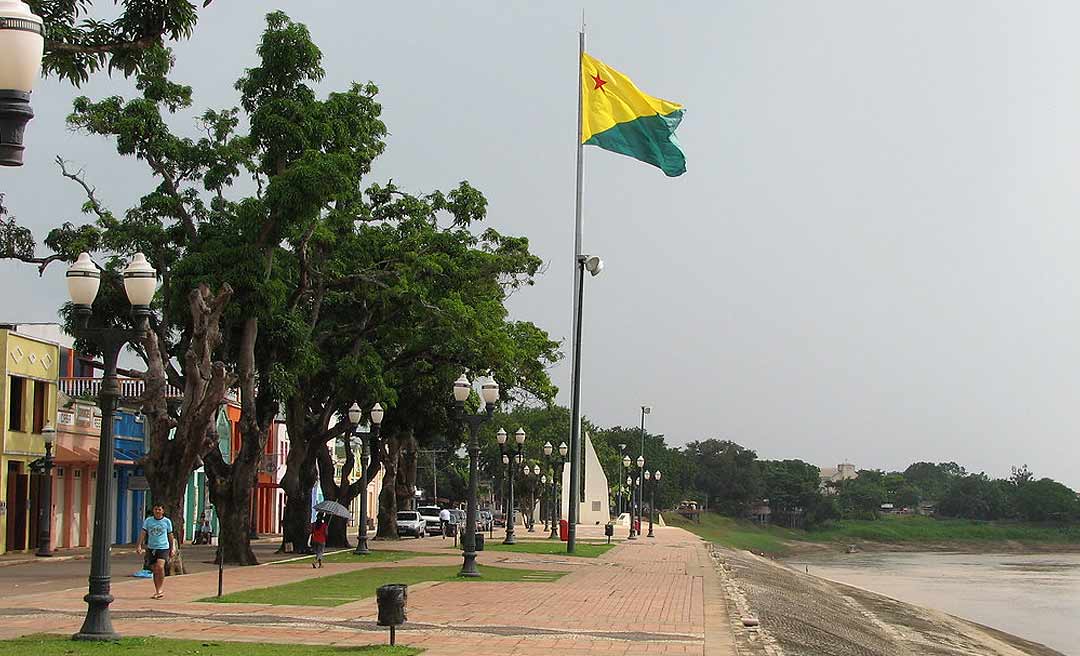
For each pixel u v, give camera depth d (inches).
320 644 663.8
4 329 1663.4
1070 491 7342.5
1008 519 7239.2
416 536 2546.8
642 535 3024.1
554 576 1302.9
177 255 1396.4
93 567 644.1
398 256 1604.3
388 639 693.9
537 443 4003.4
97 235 1347.2
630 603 990.4
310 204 1269.7
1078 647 1582.2
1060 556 5895.7
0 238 1304.1
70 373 1993.1
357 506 3828.7
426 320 1644.9
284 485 1657.2
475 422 1285.7
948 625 1576.0
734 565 1772.9
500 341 1690.5
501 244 1809.8
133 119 1293.1
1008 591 2783.0
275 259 1515.7
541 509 4397.1
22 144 319.6
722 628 821.9
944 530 6973.4
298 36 1350.9
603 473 3811.5
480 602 967.0
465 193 1759.4
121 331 658.2
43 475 1614.2
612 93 1565.0
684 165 1550.2
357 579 1168.8
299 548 1652.3
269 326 1416.1
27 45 316.8
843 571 3782.0
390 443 2242.9
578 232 1699.1
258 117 1333.7
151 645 626.5
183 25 641.0
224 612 827.4
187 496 2379.4
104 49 626.8
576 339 1742.1
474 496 1275.8
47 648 598.5
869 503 7431.1
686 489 6604.3
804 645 820.6
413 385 1838.1
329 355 1660.9
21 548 1697.8
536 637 733.3
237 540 1365.7
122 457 1993.1
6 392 1658.5
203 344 1189.1
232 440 2559.1
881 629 1300.4
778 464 7327.8
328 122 1369.3
